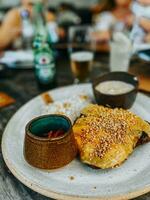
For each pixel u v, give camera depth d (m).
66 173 0.21
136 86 0.29
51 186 0.20
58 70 0.43
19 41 0.54
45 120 0.23
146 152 0.23
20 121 0.28
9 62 0.43
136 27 0.49
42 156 0.21
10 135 0.26
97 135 0.23
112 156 0.21
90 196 0.19
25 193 0.22
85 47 0.46
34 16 0.49
